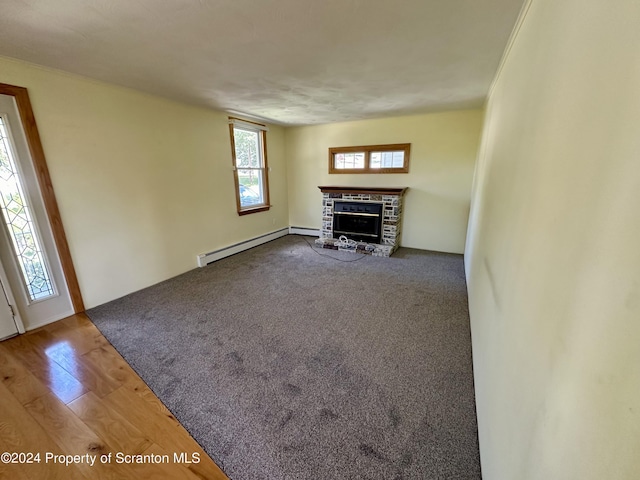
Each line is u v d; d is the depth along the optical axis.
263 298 3.16
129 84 2.89
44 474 1.36
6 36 1.84
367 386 1.88
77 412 1.70
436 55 2.21
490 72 2.55
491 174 2.19
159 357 2.17
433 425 1.60
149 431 1.58
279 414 1.67
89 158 2.78
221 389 1.86
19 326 2.46
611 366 0.43
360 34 1.87
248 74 2.62
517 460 0.84
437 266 4.17
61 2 1.48
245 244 4.95
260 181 5.35
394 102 3.73
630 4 0.46
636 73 0.43
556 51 0.89
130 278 3.26
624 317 0.41
